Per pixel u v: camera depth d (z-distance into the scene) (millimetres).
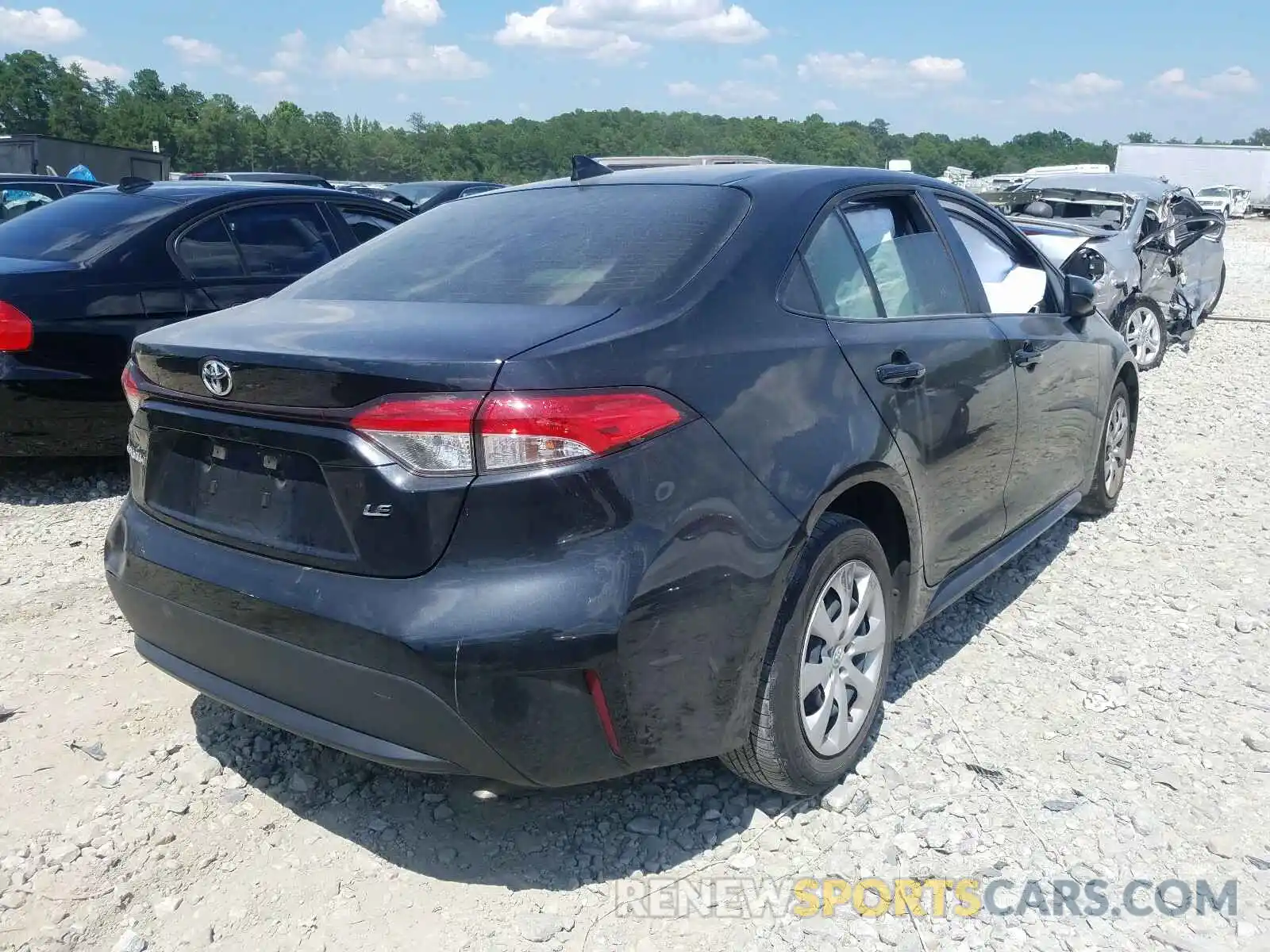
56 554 5129
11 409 5586
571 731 2420
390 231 3773
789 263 3020
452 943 2561
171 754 3355
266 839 2947
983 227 4266
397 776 3236
